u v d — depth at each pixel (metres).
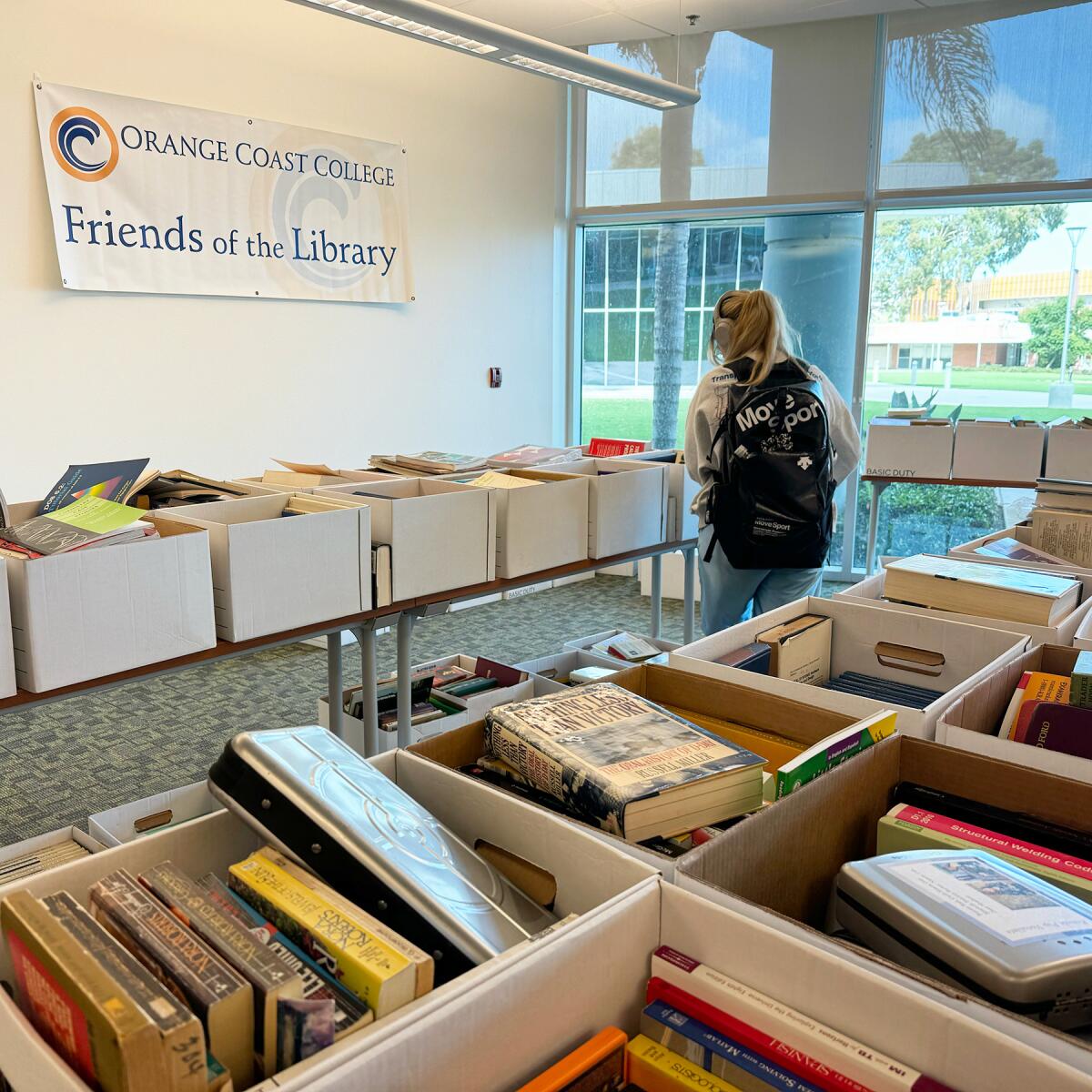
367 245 4.40
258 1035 0.62
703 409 2.57
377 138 4.37
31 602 1.52
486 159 4.92
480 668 2.64
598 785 0.88
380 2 2.82
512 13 4.56
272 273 4.04
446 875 0.77
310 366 4.26
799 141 4.94
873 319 5.10
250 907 0.74
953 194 4.71
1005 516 5.14
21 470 3.39
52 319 3.40
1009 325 4.88
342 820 0.76
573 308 5.64
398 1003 0.65
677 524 2.85
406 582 2.11
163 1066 0.54
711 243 5.37
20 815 2.54
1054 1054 0.58
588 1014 0.70
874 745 1.00
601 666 2.68
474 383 5.07
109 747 2.99
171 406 3.79
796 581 2.60
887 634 1.57
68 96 3.33
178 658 1.75
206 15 3.68
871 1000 0.64
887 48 4.70
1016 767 0.98
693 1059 0.68
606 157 5.37
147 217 3.61
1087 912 0.73
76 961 0.59
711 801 0.92
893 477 4.24
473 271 4.95
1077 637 1.42
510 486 2.37
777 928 0.69
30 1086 0.60
